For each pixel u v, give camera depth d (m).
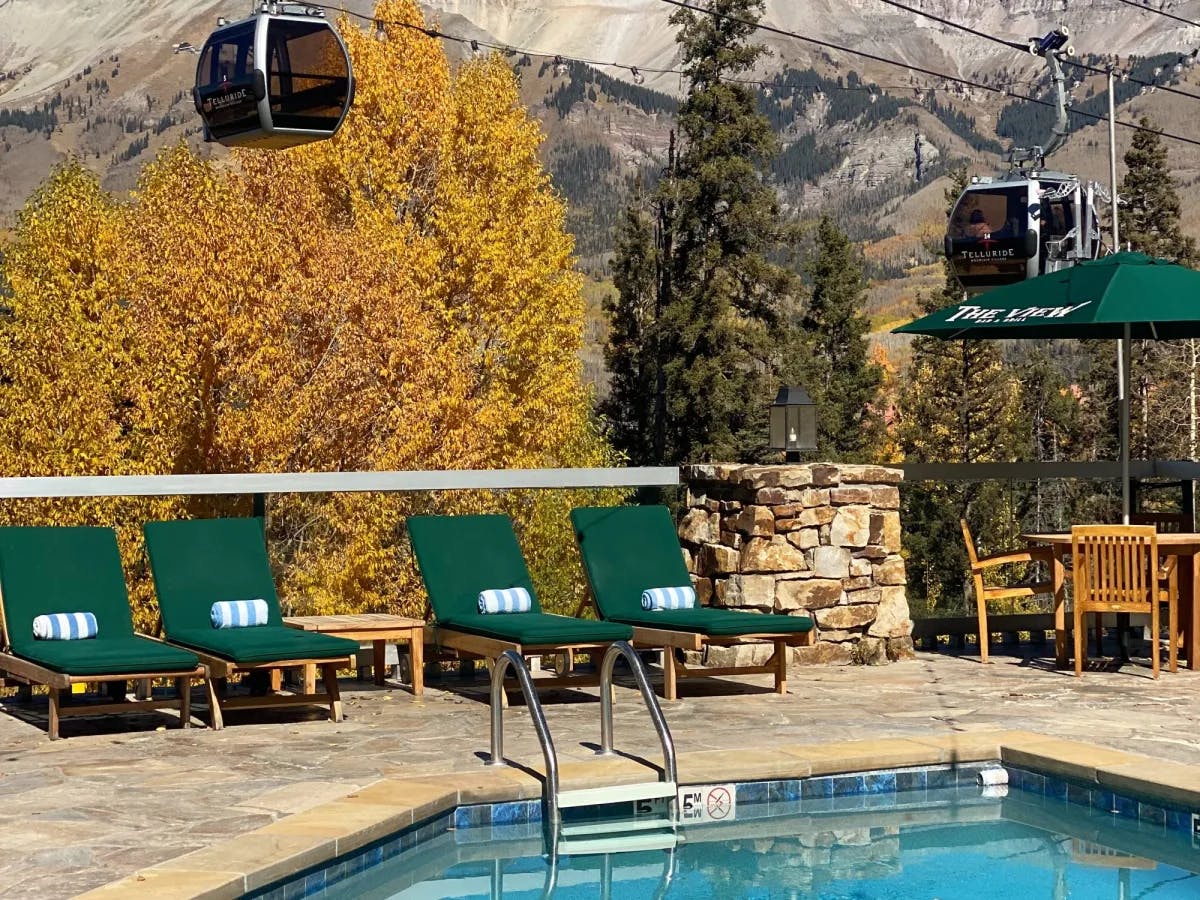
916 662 9.20
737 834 5.50
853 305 57.22
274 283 31.67
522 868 5.00
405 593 12.68
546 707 7.55
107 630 7.23
